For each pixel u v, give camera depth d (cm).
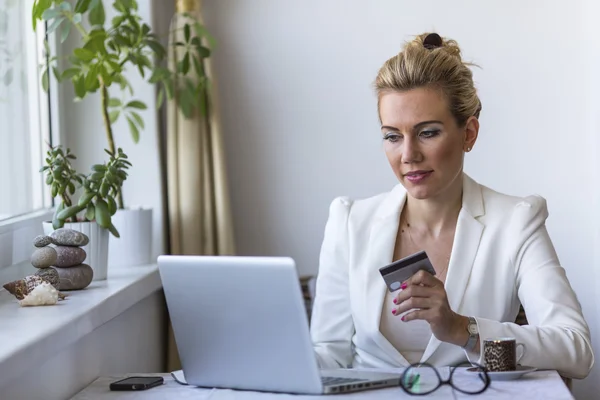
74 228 290
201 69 369
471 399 187
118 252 332
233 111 399
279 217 400
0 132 293
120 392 208
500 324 216
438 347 233
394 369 227
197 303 197
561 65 384
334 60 394
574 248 386
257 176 400
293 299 185
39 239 265
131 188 371
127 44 336
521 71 386
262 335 192
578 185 385
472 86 237
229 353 198
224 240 379
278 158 399
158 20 380
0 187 292
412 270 210
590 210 384
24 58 320
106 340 266
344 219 255
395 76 231
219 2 396
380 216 251
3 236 285
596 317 381
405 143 230
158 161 371
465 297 237
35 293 241
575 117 384
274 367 194
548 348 216
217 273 192
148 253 340
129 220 332
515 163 388
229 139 400
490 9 386
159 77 352
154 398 199
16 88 311
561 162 386
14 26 311
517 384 199
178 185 375
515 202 245
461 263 238
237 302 192
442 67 229
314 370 189
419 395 191
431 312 208
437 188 232
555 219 387
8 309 237
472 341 214
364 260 246
